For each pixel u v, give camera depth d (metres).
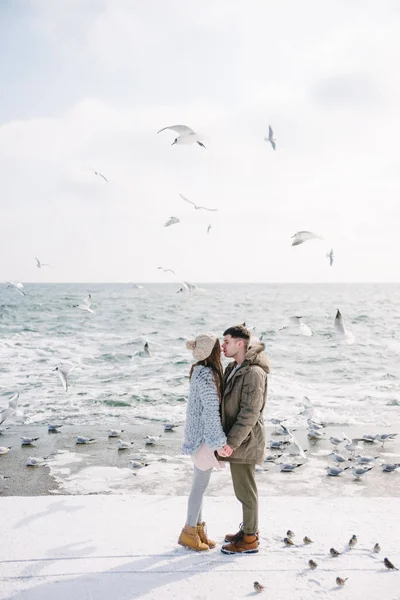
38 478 6.35
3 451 7.36
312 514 4.45
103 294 84.50
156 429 8.84
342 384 14.40
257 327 30.33
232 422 3.64
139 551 3.68
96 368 16.09
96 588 3.19
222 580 3.31
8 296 68.62
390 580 3.33
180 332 27.84
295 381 14.82
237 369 3.64
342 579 3.27
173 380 14.06
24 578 3.29
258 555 3.66
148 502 4.64
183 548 3.75
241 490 3.71
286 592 3.18
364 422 9.60
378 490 5.99
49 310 42.88
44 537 3.87
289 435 8.38
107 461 7.05
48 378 14.15
